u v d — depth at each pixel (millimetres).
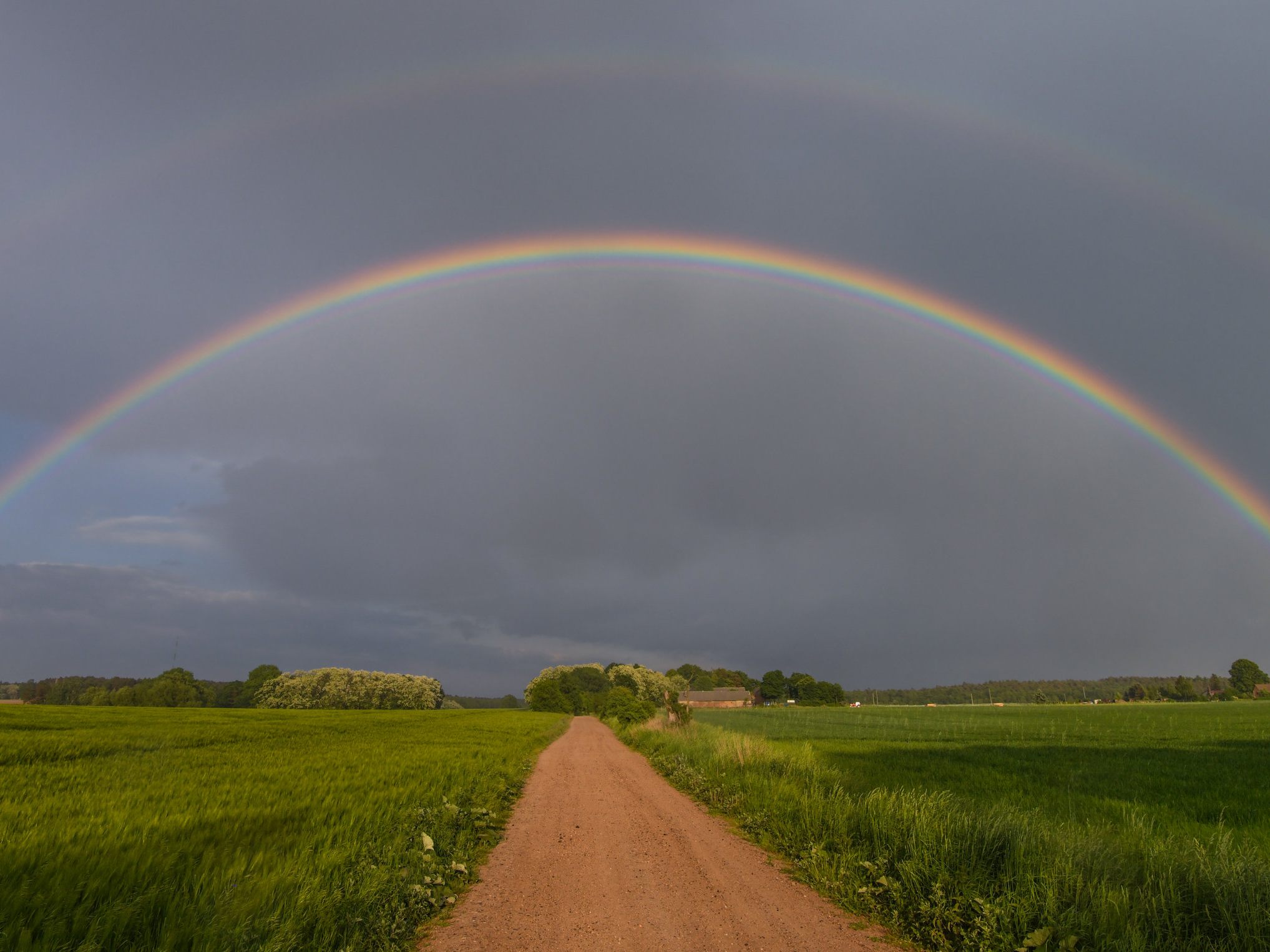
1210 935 6293
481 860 10688
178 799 14586
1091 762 25641
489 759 24906
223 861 7793
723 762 20391
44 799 14414
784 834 11758
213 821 11250
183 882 6953
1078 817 13562
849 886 8531
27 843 9008
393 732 45375
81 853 8266
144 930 5867
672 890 8914
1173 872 7137
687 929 7359
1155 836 10305
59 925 5543
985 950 6531
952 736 45156
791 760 19547
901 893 7820
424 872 8984
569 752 34719
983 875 7668
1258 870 6996
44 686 147500
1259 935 6043
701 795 17672
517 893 8766
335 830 10367
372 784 17109
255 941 5926
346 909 6918
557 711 138250
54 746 28594
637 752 34219
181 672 132625
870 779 19047
